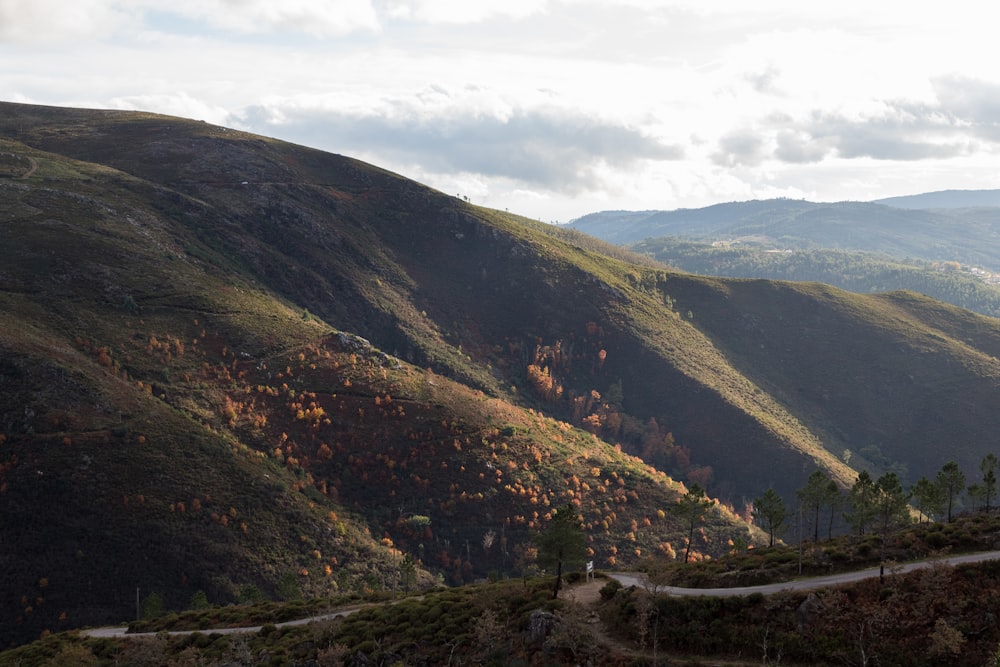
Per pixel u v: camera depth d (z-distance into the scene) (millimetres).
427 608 75562
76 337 186875
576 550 68812
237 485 159375
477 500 180000
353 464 184875
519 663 57500
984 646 49031
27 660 90500
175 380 189625
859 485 82750
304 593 140250
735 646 54938
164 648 83750
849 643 51812
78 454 149250
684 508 92562
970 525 68812
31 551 131500
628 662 54906
